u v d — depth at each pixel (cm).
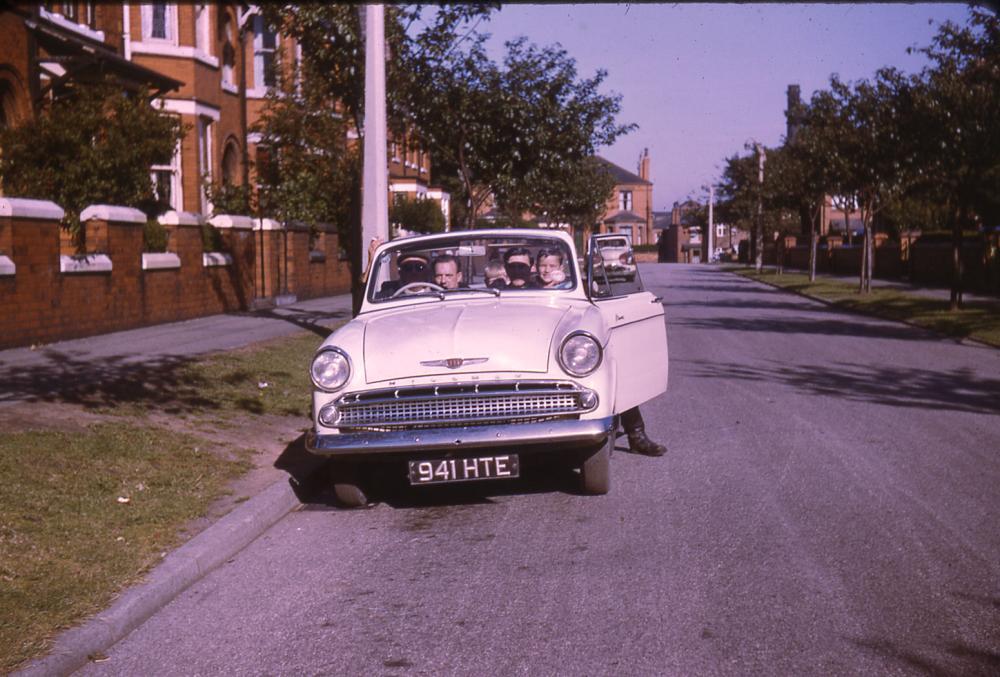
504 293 758
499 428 634
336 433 649
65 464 691
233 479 728
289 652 431
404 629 453
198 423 901
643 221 12125
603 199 5078
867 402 1105
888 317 2395
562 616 462
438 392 641
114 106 1711
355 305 1103
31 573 499
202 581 538
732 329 2091
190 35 2530
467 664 409
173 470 723
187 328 1706
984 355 1580
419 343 660
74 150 1630
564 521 636
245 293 2206
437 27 1839
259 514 643
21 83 1819
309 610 486
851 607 464
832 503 660
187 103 2509
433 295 763
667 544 574
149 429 836
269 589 521
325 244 2780
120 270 1609
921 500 664
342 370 652
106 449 746
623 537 592
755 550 557
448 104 1991
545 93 2103
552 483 746
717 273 6238
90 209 1554
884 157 2928
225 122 2789
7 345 1296
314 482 776
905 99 2466
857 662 401
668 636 433
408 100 1947
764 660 405
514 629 447
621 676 393
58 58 1850
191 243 1905
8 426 774
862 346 1728
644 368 768
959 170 2352
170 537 578
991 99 2248
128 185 1709
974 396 1148
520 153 2150
